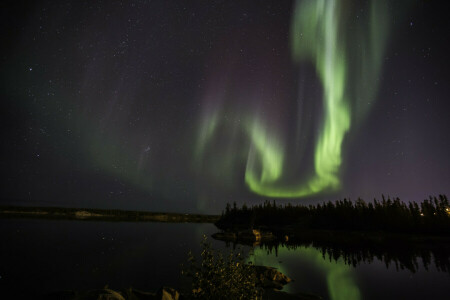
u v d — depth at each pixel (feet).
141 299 28.86
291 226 313.12
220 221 395.55
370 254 96.07
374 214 284.41
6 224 146.41
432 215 258.16
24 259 57.98
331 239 181.27
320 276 52.60
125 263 57.67
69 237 104.27
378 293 41.22
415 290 43.55
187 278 44.57
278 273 46.88
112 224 208.54
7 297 32.86
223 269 24.02
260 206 407.03
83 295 25.20
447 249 121.19
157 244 94.63
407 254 98.48
